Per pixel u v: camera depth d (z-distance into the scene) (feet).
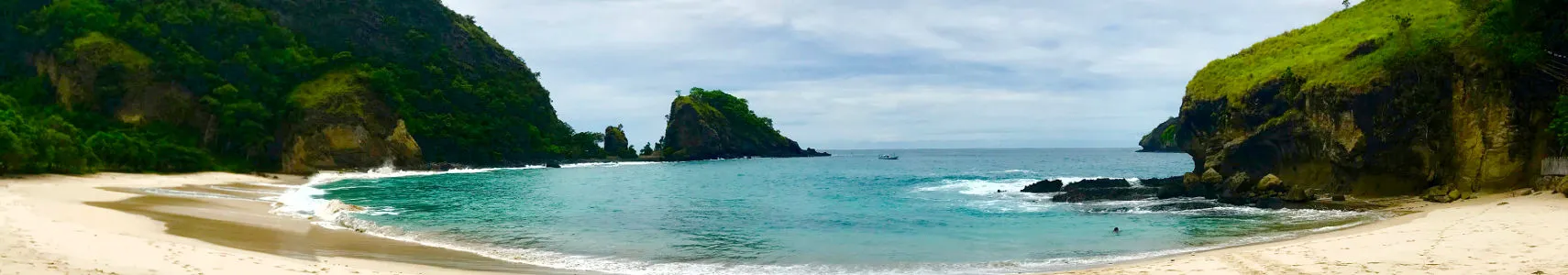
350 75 360.89
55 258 49.37
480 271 62.39
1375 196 135.23
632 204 149.07
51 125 226.99
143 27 327.47
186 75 320.29
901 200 155.53
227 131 309.63
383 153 347.15
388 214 125.59
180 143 297.53
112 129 288.92
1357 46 150.20
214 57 347.15
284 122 329.31
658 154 573.33
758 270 67.62
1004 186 196.75
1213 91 184.65
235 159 307.58
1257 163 162.81
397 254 72.59
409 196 175.32
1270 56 183.93
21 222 71.36
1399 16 145.38
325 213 116.16
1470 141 126.72
